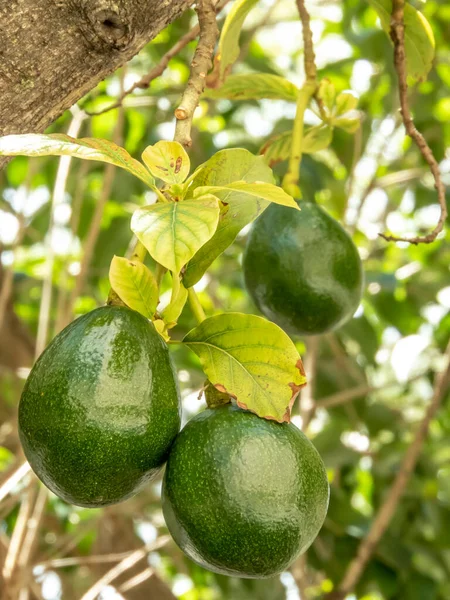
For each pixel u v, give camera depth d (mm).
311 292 711
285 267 713
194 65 528
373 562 1129
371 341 1207
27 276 1240
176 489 504
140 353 495
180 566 1273
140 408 485
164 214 439
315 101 805
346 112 782
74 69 492
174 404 505
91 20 479
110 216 1285
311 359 1126
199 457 502
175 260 420
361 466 1309
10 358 1245
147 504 1312
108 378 481
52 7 477
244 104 1283
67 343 494
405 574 1119
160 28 515
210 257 528
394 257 1441
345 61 1296
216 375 516
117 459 480
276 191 468
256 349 518
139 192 1229
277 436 506
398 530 1157
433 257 1383
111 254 1233
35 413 484
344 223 1136
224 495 492
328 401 1135
